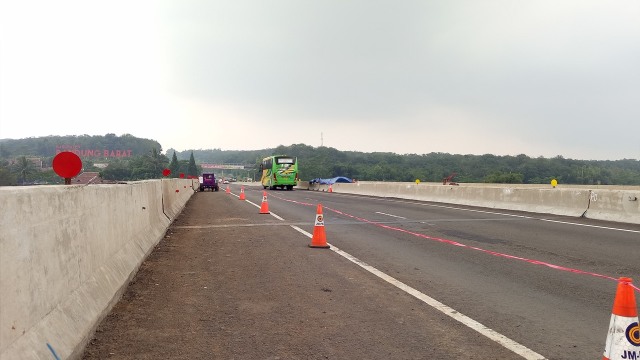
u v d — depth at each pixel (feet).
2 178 42.55
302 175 467.52
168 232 44.42
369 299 21.47
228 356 14.80
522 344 16.02
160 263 29.43
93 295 17.51
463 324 18.07
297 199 103.76
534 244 37.19
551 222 52.65
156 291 22.56
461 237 41.27
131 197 28.22
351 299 21.45
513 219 56.18
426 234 43.21
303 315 19.08
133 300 20.83
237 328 17.46
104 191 20.93
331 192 159.53
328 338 16.49
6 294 10.63
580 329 17.60
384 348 15.61
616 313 12.48
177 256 31.89
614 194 54.19
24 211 11.86
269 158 197.67
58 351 12.64
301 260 30.66
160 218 43.91
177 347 15.47
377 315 19.13
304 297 21.76
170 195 57.82
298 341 16.19
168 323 17.87
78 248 16.55
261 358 14.69
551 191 63.82
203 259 30.86
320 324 17.98
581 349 15.62
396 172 441.68
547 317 18.98
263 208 64.80
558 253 33.22
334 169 477.36
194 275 26.13
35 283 12.37
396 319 18.63
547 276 26.17
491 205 75.31
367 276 26.09
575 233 43.32
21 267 11.51
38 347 11.78
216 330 17.20
